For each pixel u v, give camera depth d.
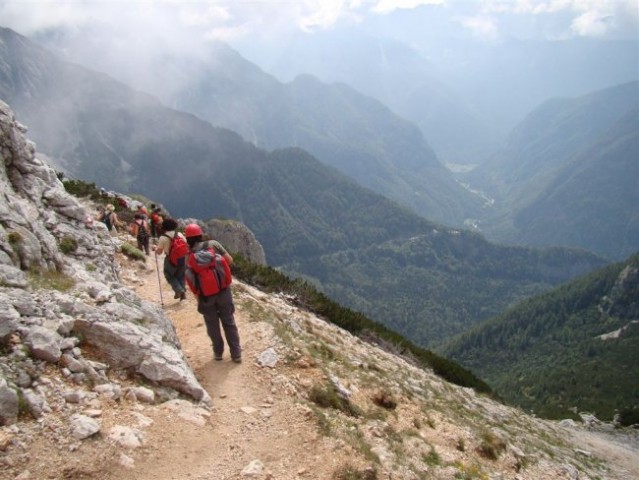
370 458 9.12
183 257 14.49
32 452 6.44
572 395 128.50
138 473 6.91
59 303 8.94
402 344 29.92
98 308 9.60
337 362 14.02
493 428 17.62
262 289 25.03
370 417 11.35
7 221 10.42
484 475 11.46
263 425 8.98
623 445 40.12
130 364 8.95
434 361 30.41
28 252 10.17
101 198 28.11
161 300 14.42
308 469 8.16
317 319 22.38
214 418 8.87
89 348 8.71
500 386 170.50
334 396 10.93
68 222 14.20
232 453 8.04
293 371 11.35
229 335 10.91
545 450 19.34
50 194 14.21
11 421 6.68
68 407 7.36
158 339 9.90
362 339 26.27
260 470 7.70
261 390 10.15
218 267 10.51
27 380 7.30
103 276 12.91
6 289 8.62
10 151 13.56
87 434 6.99
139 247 19.55
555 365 191.62
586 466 20.53
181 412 8.52
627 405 82.44
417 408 13.74
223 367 10.85
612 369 149.38
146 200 37.88
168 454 7.50
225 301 10.67
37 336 7.88
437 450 11.52
